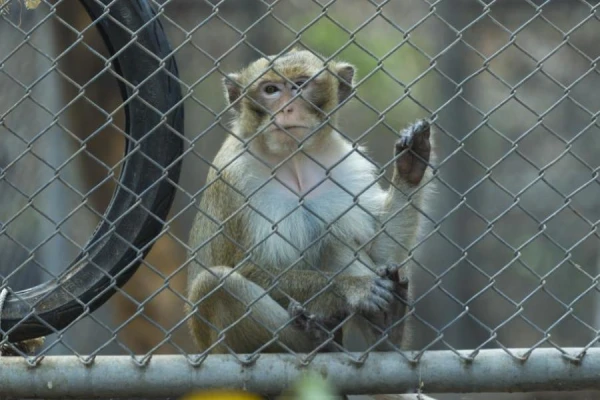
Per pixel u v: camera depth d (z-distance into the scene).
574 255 29.03
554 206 28.73
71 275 12.11
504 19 27.48
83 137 26.52
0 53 20.91
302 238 14.82
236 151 15.02
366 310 13.20
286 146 14.82
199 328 14.48
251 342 13.72
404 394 12.79
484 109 28.23
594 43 27.66
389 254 14.83
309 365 11.48
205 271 13.75
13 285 17.56
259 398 11.65
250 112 15.02
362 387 11.54
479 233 28.52
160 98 11.99
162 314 29.72
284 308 14.32
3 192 19.62
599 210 28.81
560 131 28.39
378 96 32.34
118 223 12.03
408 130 13.43
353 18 32.31
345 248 14.95
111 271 12.02
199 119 29.69
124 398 11.52
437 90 28.45
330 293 13.85
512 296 29.27
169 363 11.40
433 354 11.57
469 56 27.98
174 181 12.16
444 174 28.23
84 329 27.62
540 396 22.05
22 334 12.16
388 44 32.44
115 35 11.94
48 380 11.30
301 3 32.22
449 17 27.89
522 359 11.54
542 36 27.66
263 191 14.87
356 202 12.35
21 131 21.12
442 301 28.81
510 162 28.50
